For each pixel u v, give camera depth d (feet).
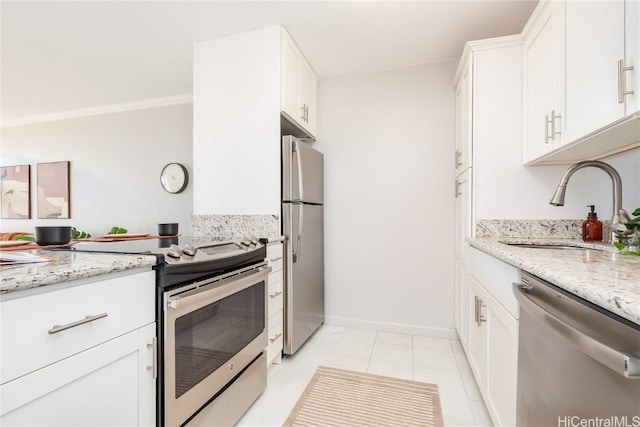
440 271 8.29
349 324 8.96
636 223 4.06
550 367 2.73
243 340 5.06
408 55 7.94
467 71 6.50
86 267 2.65
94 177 11.80
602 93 3.59
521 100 6.01
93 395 2.77
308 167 7.64
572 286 2.28
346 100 9.00
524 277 3.38
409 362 6.84
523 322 3.33
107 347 2.89
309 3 5.91
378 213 8.76
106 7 5.94
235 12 6.17
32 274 2.29
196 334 3.96
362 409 5.20
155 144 11.07
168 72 8.81
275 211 6.81
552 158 5.49
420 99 8.43
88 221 11.88
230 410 4.64
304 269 7.52
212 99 7.22
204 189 7.29
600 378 2.08
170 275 3.55
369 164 8.83
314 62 8.27
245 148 7.00
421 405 5.30
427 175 8.38
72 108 11.67
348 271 8.99
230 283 4.52
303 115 7.91
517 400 3.47
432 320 8.36
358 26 6.68
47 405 2.43
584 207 5.89
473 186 6.27
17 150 12.87
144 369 3.29
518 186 6.09
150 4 5.87
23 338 2.27
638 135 3.94
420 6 6.01
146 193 11.19
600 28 3.63
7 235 7.21
